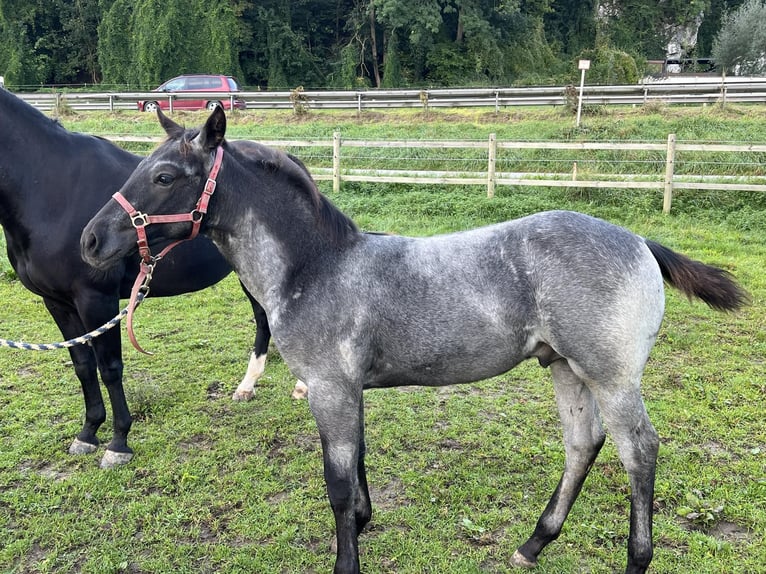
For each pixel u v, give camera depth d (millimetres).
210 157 2795
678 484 3707
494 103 18328
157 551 3273
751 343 5832
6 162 3736
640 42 42031
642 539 2787
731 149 10422
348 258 2867
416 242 2963
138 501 3682
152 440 4336
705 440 4199
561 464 3973
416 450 4215
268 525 3469
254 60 37312
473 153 14133
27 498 3684
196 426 4547
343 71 35375
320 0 38438
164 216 2781
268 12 36344
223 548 3268
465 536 3375
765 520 3359
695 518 3398
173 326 6602
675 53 44375
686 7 42406
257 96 20062
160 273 4270
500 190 12031
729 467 3871
